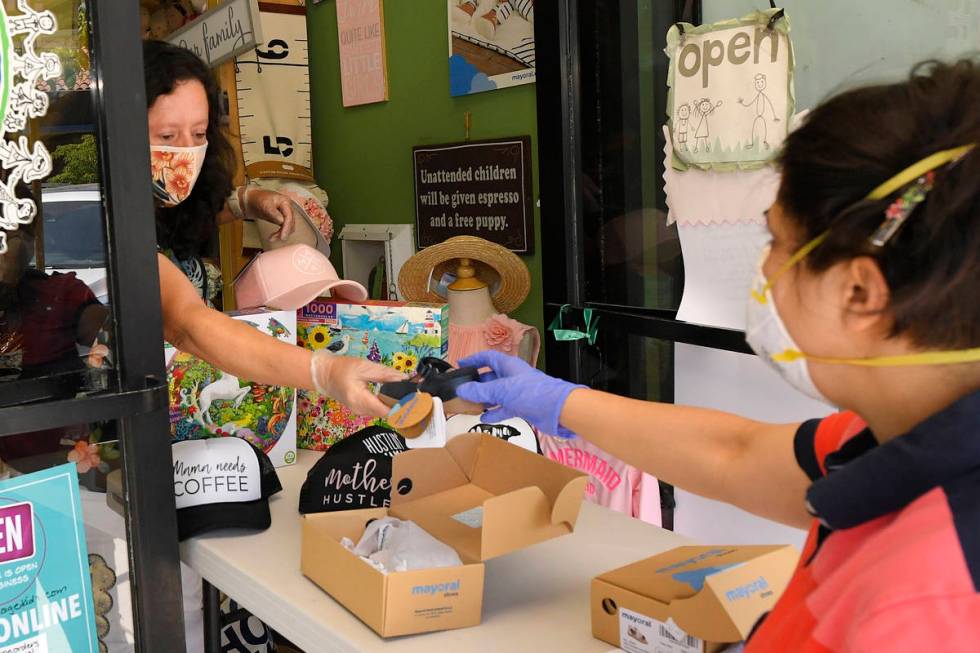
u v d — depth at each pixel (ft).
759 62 4.85
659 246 5.67
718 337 5.25
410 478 4.77
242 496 5.03
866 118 1.92
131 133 3.89
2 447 3.68
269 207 9.01
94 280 3.93
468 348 7.77
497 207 9.36
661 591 3.63
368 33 10.84
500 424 5.57
